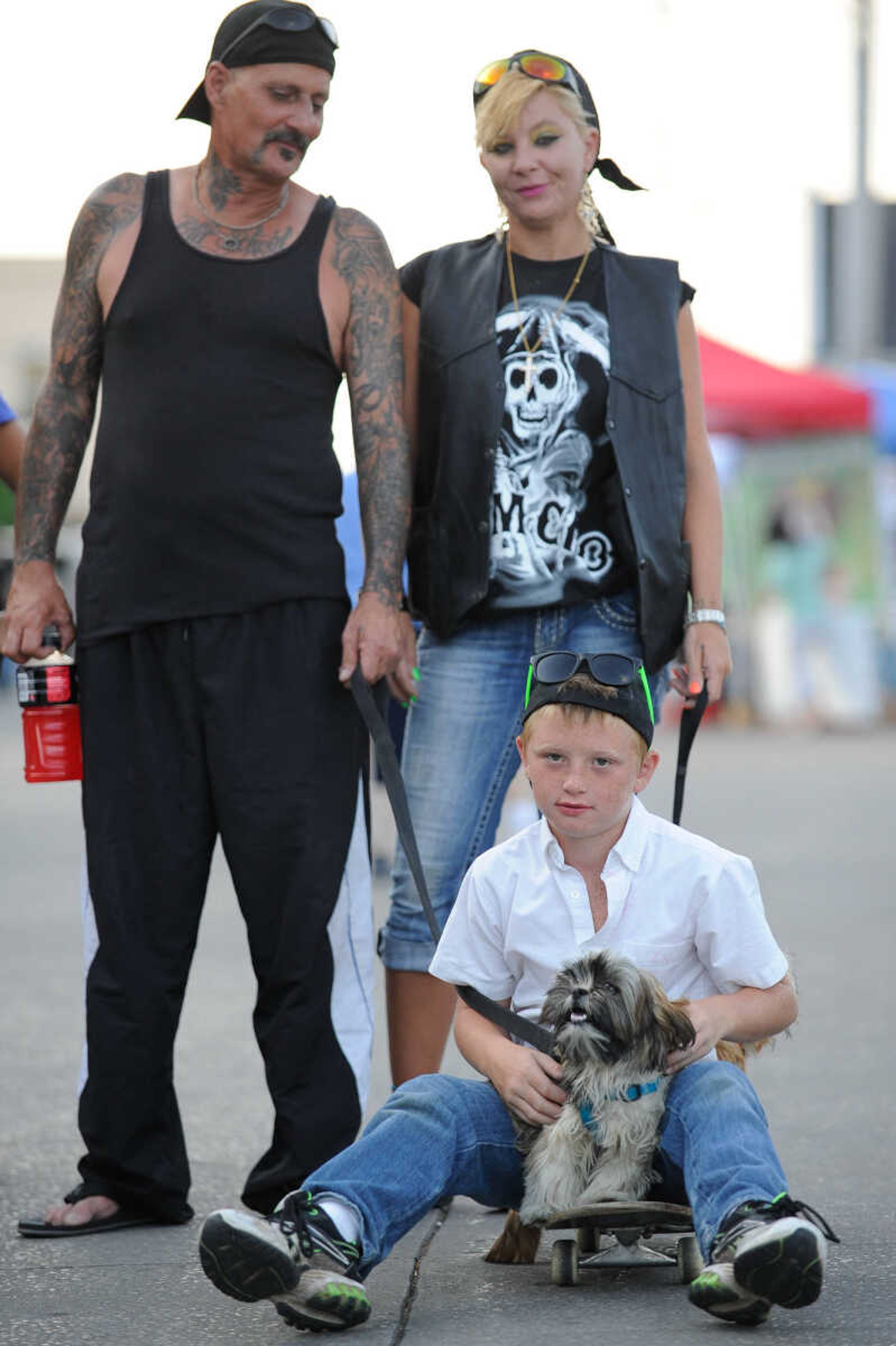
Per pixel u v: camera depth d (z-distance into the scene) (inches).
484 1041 375.2
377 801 1047.0
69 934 871.1
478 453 460.1
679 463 462.9
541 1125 363.9
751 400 1995.6
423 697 473.7
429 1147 359.9
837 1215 428.5
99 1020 431.2
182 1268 397.4
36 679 446.9
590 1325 349.7
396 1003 478.3
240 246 432.8
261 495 428.5
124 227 437.7
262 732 429.1
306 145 427.5
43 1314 366.0
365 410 440.1
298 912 428.5
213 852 441.7
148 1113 431.8
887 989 717.9
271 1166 429.7
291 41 419.8
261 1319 360.8
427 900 416.5
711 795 1433.3
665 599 458.3
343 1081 428.8
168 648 431.2
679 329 477.1
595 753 374.3
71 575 2605.8
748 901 382.0
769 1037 393.1
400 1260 405.7
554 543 458.6
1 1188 465.7
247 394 428.1
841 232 2637.8
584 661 379.9
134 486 430.3
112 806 435.5
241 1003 712.4
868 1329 343.9
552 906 386.9
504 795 473.7
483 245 479.5
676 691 480.4
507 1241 398.6
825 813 1316.4
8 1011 694.5
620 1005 346.6
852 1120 523.5
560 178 457.1
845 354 2640.3
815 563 2150.6
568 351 460.1
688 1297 362.3
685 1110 358.3
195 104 436.5
